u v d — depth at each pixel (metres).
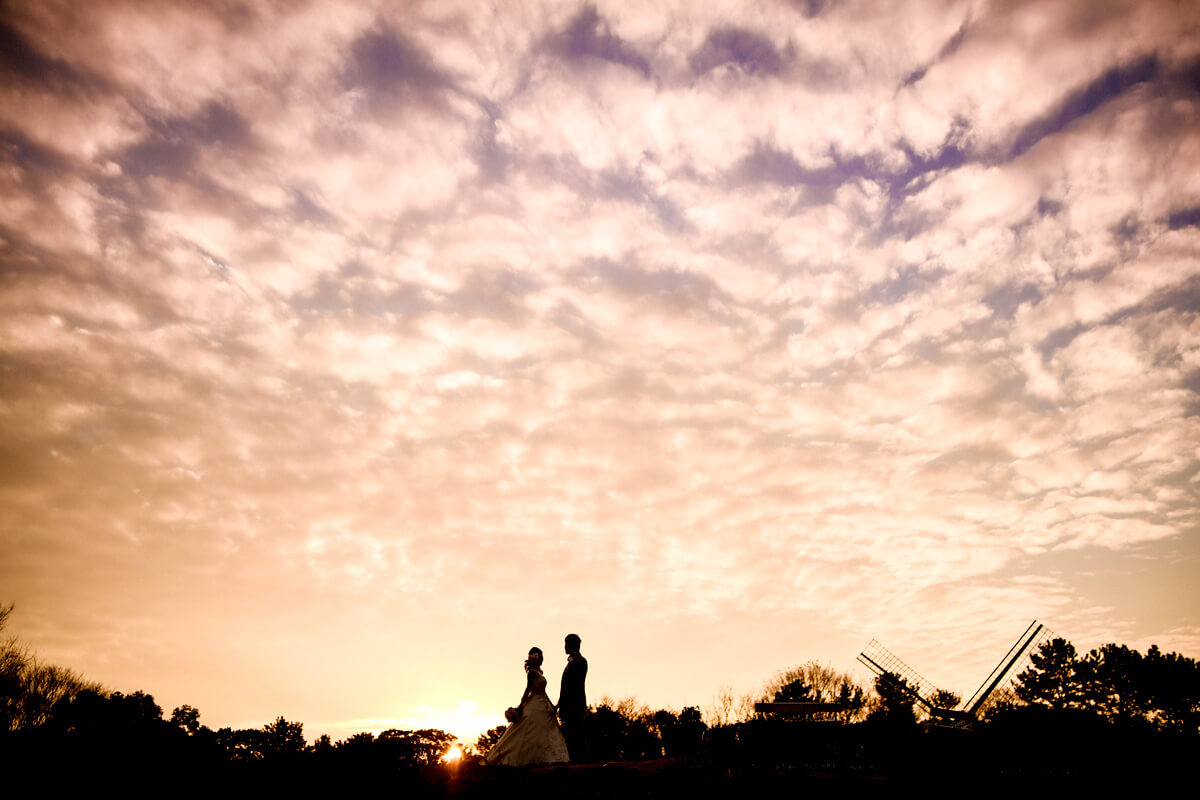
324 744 17.77
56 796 15.92
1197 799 15.67
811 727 18.77
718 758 17.50
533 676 16.97
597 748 43.41
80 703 53.31
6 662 53.06
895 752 17.33
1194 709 55.47
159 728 43.53
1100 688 58.75
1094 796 15.88
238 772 16.73
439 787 14.82
